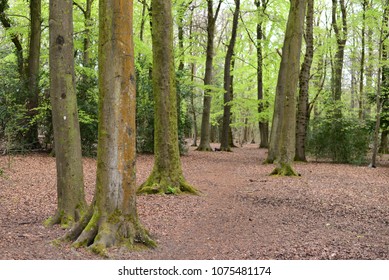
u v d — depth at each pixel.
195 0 23.61
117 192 4.85
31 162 12.67
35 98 15.18
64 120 5.79
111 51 4.68
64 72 5.74
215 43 34.91
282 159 12.46
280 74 16.14
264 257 4.71
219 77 33.38
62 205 5.86
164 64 8.62
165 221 6.47
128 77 4.76
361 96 20.19
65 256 4.46
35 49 15.77
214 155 20.48
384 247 5.09
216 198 8.69
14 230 5.42
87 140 15.51
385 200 8.37
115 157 4.83
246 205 7.98
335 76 20.22
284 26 20.08
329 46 19.31
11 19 19.91
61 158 5.86
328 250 4.91
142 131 17.86
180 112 18.88
